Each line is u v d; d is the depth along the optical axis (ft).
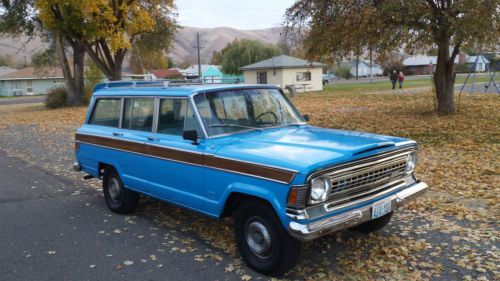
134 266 15.49
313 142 14.74
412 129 43.14
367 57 48.83
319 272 14.42
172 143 17.03
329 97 100.94
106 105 21.76
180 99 17.07
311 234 12.18
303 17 46.75
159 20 106.83
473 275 13.89
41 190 27.07
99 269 15.37
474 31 38.75
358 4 41.22
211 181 15.33
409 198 15.10
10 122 77.30
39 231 19.53
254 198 14.12
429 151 32.63
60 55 108.88
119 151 20.06
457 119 47.93
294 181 12.44
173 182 17.19
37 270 15.47
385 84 149.48
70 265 15.79
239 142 15.55
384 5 39.93
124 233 18.90
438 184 24.17
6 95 229.04
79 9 81.82
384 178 14.67
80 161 23.36
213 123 16.25
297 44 50.67
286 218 12.64
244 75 149.79
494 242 16.30
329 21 43.27
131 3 89.20
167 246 17.22
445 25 41.70
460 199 21.54
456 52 50.72
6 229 19.92
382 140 14.96
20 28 110.93
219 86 17.60
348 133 16.44
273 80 139.54
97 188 27.14
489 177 24.90
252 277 14.23
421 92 96.37
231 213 15.67
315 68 141.69
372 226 17.17
